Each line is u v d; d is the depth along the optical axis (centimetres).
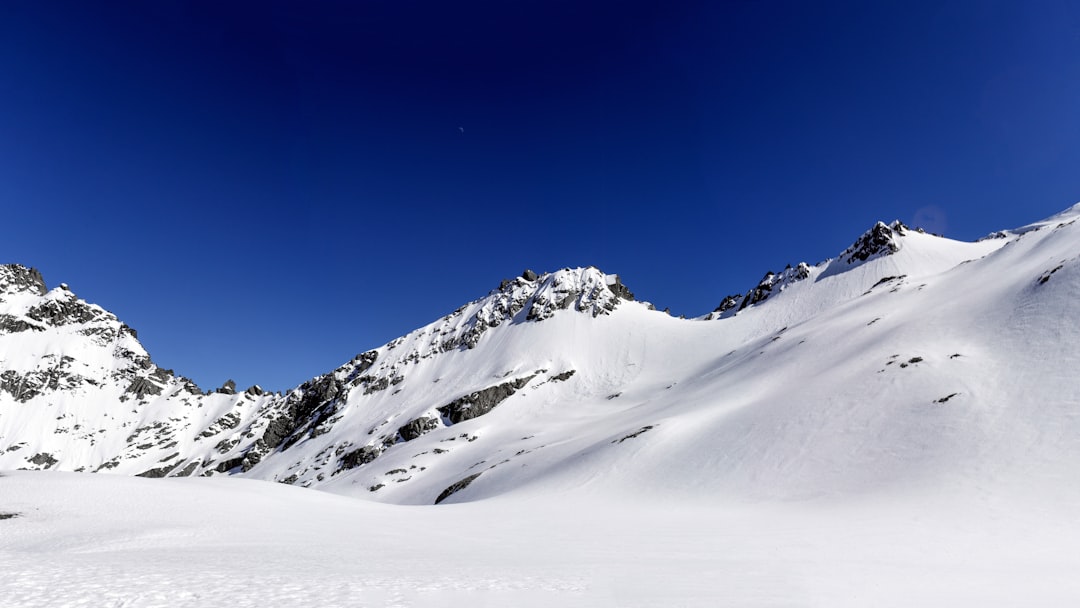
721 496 4691
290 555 2133
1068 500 3072
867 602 1224
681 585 1453
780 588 1409
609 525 3578
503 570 1739
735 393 8369
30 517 3369
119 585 1264
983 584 1504
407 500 10294
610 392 17175
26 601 1085
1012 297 6875
